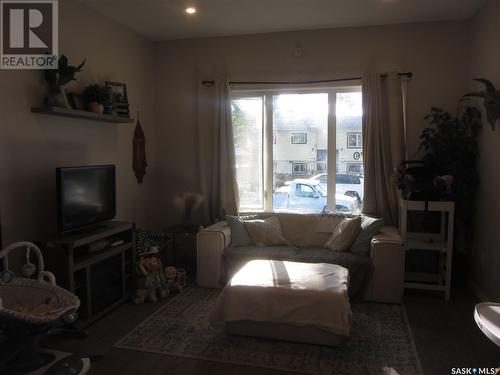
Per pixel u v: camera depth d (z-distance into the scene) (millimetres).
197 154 4719
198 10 3725
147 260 3617
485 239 3441
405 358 2531
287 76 4391
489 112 3189
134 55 4379
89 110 3391
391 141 4059
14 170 2873
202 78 4637
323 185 4457
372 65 4172
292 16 3885
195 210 4691
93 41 3695
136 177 4469
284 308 2627
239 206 4605
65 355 2477
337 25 4164
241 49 4504
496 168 3188
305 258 3559
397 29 4102
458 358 2529
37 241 2846
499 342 1807
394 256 3402
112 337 2836
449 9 3678
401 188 3674
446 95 4027
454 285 3896
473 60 3803
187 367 2439
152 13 3799
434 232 4020
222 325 2984
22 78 2920
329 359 2523
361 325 3020
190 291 3777
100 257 3094
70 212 2988
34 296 2455
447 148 3719
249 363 2479
